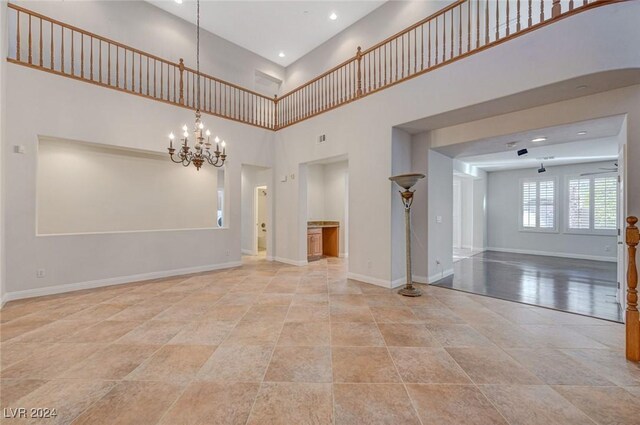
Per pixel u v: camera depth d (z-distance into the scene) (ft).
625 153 10.67
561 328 10.03
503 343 8.89
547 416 5.70
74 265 14.69
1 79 11.86
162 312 11.55
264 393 6.42
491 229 31.68
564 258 25.81
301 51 25.88
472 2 17.13
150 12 20.27
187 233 19.06
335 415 5.74
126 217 19.72
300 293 14.39
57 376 7.03
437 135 15.90
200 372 7.24
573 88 10.46
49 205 16.89
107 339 9.07
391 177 13.93
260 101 25.14
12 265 12.89
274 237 24.17
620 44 8.98
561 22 9.82
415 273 16.89
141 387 6.61
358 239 17.04
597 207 25.09
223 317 11.04
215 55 23.54
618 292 12.94
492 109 12.62
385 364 7.66
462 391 6.51
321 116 19.62
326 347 8.61
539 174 28.48
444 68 12.96
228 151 20.94
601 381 6.89
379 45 16.06
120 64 19.03
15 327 9.99
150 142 17.11
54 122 13.88
